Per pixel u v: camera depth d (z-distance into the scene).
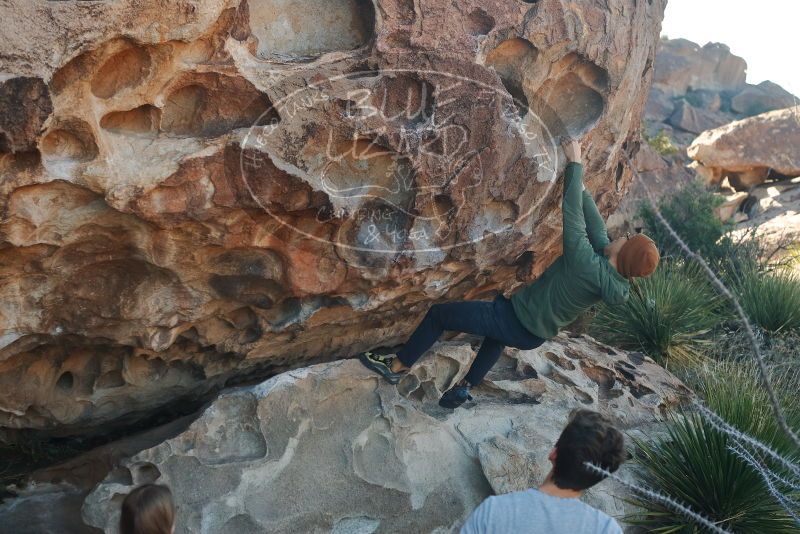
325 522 3.75
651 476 4.59
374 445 4.04
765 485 4.23
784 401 5.14
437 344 4.72
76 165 2.96
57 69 2.71
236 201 3.32
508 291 5.18
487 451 4.23
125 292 3.52
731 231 10.39
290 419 3.83
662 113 35.81
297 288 3.79
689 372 6.58
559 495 2.48
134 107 3.05
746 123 17.52
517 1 3.88
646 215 9.80
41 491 3.98
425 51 3.56
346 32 3.56
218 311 3.88
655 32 5.13
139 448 3.80
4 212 2.87
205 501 3.55
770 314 7.54
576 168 4.12
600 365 5.46
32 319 3.38
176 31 2.94
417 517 3.98
